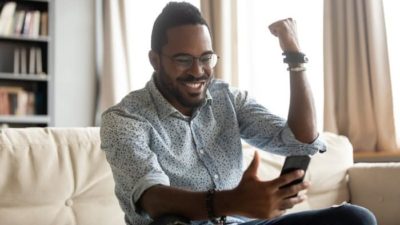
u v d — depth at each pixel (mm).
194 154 1375
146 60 4109
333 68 3045
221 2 3531
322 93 3141
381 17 2900
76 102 4293
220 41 3518
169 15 1291
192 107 1358
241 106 1493
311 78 3189
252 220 1332
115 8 4133
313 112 1339
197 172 1362
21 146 1580
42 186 1565
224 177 1394
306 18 3219
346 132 3051
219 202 984
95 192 1660
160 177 1143
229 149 1426
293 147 1366
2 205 1502
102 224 1647
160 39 1299
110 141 1229
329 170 2139
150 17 4105
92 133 1731
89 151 1684
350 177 2180
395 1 2920
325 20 3053
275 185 945
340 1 3027
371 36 2898
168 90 1327
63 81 4254
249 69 3508
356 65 2980
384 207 2043
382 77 2900
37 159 1583
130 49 4102
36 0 4039
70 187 1618
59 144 1647
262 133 1440
